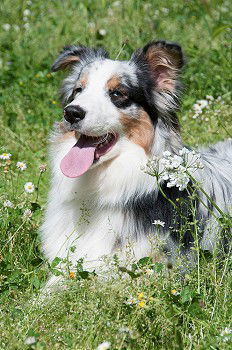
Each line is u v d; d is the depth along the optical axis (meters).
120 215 7.12
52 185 7.64
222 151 8.59
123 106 7.12
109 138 7.09
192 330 5.88
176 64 7.44
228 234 6.96
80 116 6.88
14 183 9.43
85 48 8.07
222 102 11.08
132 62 7.46
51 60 13.30
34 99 11.83
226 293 6.20
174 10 16.12
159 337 5.64
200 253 6.74
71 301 6.08
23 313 6.11
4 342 5.58
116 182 7.11
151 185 7.09
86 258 7.11
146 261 6.33
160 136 7.30
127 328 5.43
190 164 7.16
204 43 13.99
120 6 15.67
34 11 16.45
